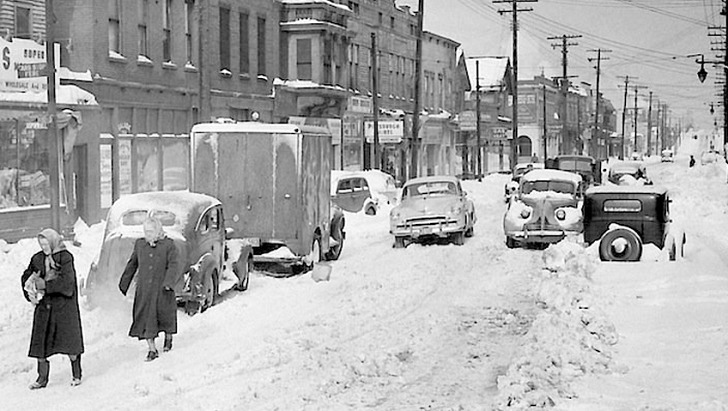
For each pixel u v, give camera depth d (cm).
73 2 2709
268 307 1598
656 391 940
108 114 2839
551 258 1858
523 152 11394
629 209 1988
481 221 3456
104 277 1516
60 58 2680
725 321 1283
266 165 2086
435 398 1002
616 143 17425
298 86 4159
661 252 1955
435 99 6719
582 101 14012
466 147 7875
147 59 3044
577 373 1029
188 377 1092
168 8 3206
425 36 6462
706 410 844
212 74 3528
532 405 896
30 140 2392
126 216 1578
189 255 1544
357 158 5062
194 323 1453
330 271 1956
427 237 2720
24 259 1970
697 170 6569
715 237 2453
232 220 2095
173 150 3244
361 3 5103
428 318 1484
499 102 8894
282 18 4194
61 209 2466
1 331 1387
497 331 1384
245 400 986
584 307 1424
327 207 2317
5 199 2312
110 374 1129
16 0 2502
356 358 1183
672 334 1214
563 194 2541
